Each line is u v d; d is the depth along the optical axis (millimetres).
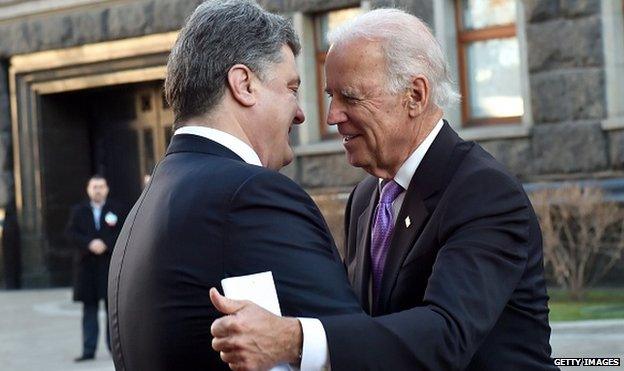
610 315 12898
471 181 3373
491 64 17062
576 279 14938
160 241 3037
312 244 2992
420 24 3557
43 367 12617
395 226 3537
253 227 2959
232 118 3188
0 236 23016
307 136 18688
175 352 2986
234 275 2939
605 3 15688
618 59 15750
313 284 2938
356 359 2896
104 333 15477
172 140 3266
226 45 3172
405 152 3535
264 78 3203
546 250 14891
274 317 2832
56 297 20859
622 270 15164
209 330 2953
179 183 3088
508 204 3328
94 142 23344
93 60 21562
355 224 3967
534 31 16188
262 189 3008
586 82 15805
